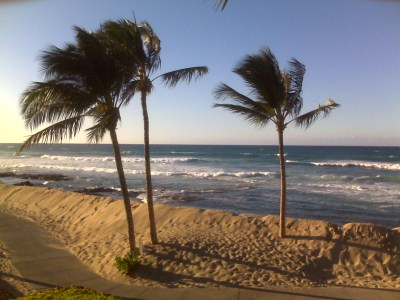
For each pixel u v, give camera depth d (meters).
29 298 5.30
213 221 13.13
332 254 10.12
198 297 7.82
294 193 28.30
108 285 8.88
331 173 43.94
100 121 9.23
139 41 10.13
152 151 114.88
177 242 11.20
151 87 10.73
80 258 11.41
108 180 38.25
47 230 15.55
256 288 8.28
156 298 7.86
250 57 10.39
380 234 10.52
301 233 11.35
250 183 34.50
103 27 10.12
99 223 15.49
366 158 77.00
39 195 22.06
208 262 9.84
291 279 8.89
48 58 8.95
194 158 75.25
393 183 34.12
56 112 9.41
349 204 23.77
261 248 10.62
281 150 11.17
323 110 10.51
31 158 78.50
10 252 12.05
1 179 40.84
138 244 11.48
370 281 8.80
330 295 7.69
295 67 10.70
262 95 10.58
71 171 48.06
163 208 14.74
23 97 9.02
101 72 9.55
